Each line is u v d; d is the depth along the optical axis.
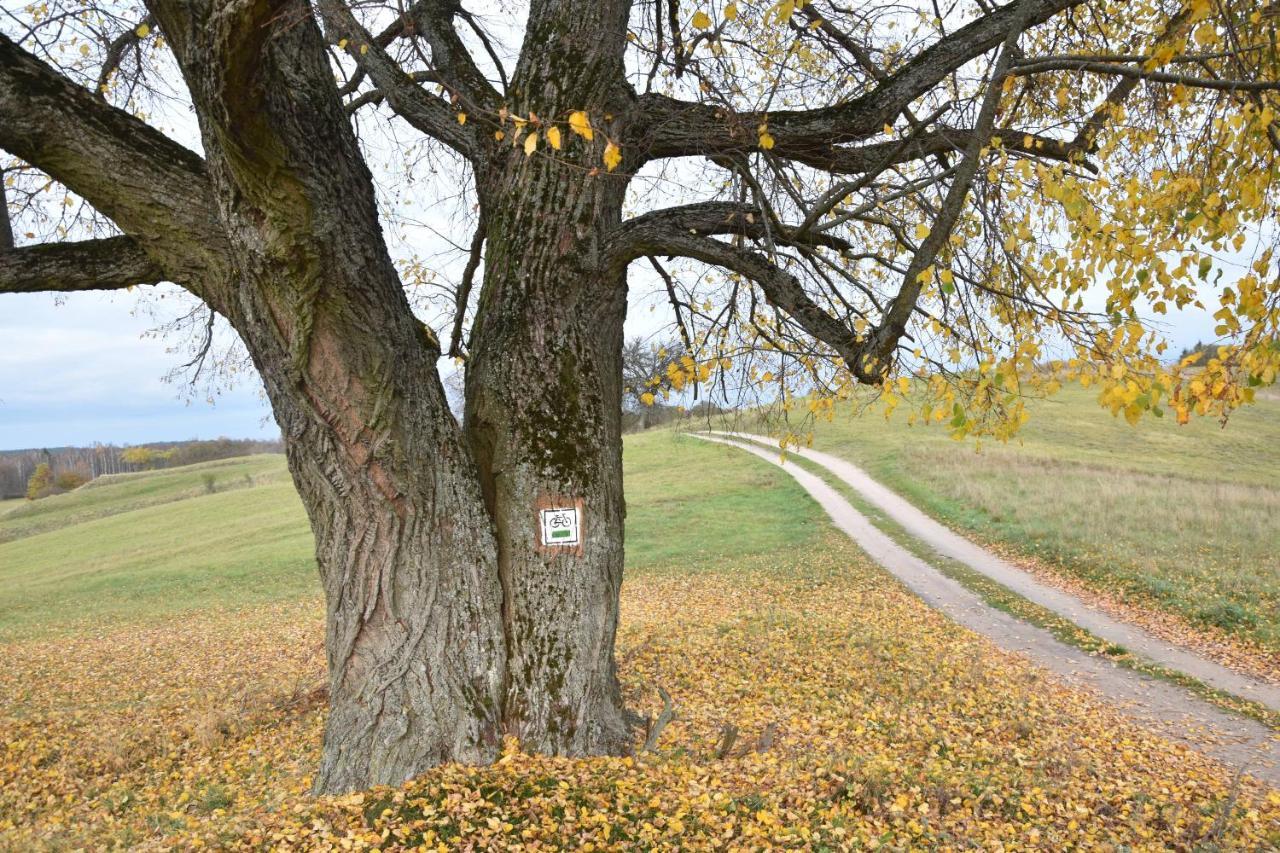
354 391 3.90
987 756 6.27
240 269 3.65
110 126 3.60
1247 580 13.54
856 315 5.00
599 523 4.70
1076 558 16.41
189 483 62.94
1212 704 8.84
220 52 2.68
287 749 7.29
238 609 20.25
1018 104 4.98
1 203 3.85
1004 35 4.78
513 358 4.59
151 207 3.66
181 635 16.77
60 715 9.65
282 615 18.53
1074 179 3.40
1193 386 2.87
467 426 4.77
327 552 4.28
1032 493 23.98
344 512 4.16
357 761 4.25
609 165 2.77
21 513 56.84
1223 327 2.91
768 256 4.38
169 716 9.28
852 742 6.42
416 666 4.26
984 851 4.39
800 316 4.23
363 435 3.98
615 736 4.89
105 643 16.38
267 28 2.66
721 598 15.90
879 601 14.63
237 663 13.05
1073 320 3.53
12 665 13.95
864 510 26.30
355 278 3.72
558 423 4.59
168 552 31.77
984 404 3.68
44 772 7.25
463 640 4.36
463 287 6.00
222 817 4.77
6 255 3.76
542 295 4.58
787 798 4.79
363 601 4.23
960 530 21.64
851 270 6.03
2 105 3.36
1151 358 3.18
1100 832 4.77
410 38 5.61
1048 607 13.72
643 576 20.17
